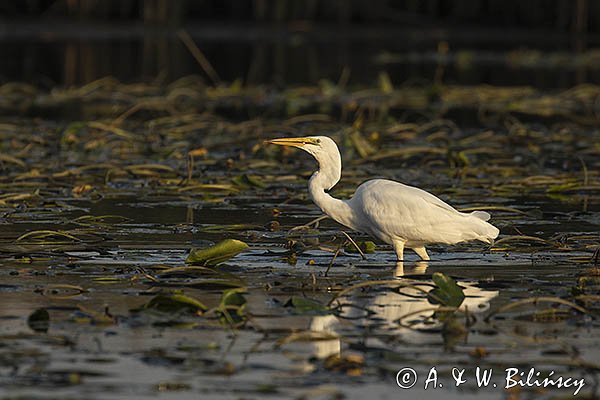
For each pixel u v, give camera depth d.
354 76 36.06
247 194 15.80
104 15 54.47
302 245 12.32
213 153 19.97
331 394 7.52
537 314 9.46
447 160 18.66
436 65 40.12
